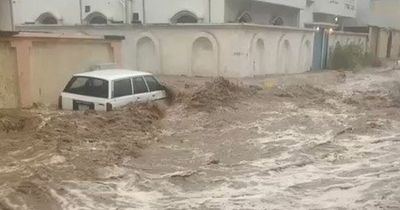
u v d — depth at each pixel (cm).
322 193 679
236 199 652
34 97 1302
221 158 874
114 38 1593
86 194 646
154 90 1290
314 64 3045
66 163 771
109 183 700
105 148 877
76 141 903
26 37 1245
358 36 3616
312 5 3419
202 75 2294
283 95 1616
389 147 962
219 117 1222
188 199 652
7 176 685
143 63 2444
